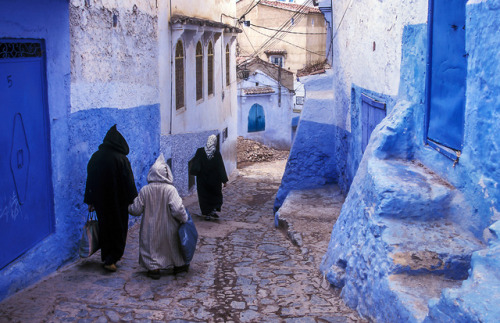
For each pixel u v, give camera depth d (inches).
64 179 252.5
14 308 191.2
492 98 172.9
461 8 196.4
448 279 180.4
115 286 228.8
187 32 548.4
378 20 314.5
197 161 407.2
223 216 476.7
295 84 1521.9
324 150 490.0
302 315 203.8
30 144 220.7
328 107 493.7
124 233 247.8
